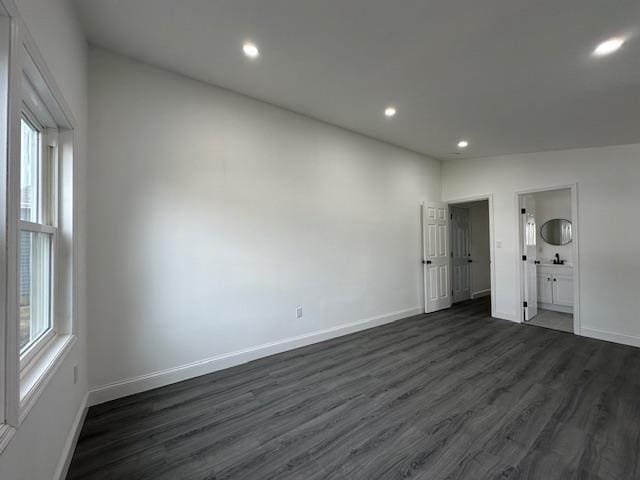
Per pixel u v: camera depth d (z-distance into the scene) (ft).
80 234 6.82
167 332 8.81
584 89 8.75
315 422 6.96
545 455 5.84
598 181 12.79
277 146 11.18
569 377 9.15
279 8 6.28
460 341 12.48
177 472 5.48
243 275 10.30
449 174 18.22
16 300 3.39
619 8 5.78
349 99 10.38
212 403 7.78
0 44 3.27
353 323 13.75
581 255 13.16
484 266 22.57
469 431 6.59
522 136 12.67
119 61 8.13
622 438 6.32
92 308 7.70
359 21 6.60
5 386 3.21
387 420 7.02
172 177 8.93
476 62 7.88
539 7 5.89
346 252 13.55
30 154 5.49
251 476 5.37
